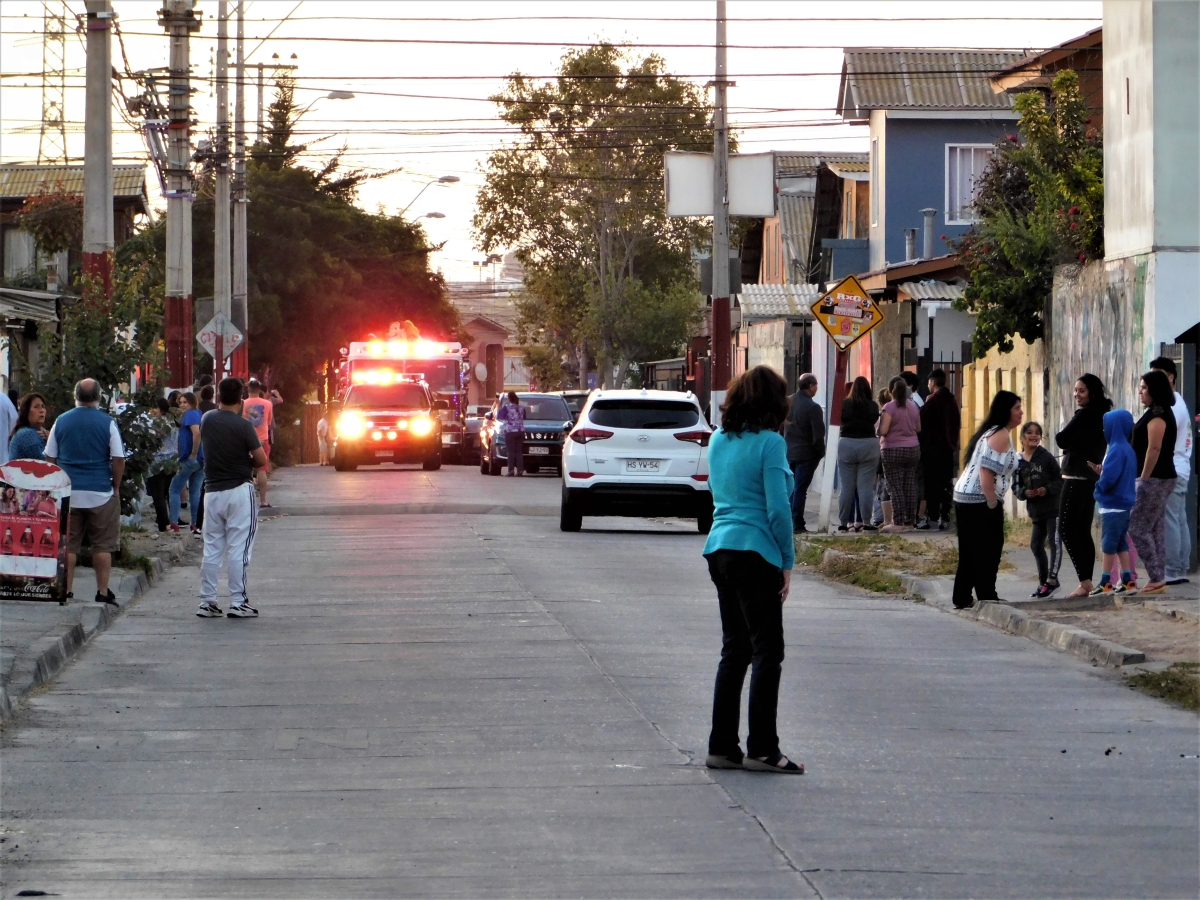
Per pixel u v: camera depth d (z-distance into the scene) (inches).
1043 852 626.8
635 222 6604.3
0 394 1604.3
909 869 600.1
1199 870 604.1
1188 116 1660.9
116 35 2427.4
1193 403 1521.9
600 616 1290.6
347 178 5826.8
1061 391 1951.3
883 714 911.0
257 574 1632.6
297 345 5167.3
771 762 761.0
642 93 6550.2
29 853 626.5
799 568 1753.2
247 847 634.2
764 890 572.7
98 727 872.9
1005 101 3627.0
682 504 2074.3
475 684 993.5
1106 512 1328.7
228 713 911.0
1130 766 784.3
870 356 3088.1
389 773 761.6
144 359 1716.3
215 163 3324.3
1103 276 1803.6
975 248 2127.2
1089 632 1163.9
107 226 1879.9
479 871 598.5
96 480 1339.8
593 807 695.1
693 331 6825.8
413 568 1648.6
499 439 3646.7
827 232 4124.0
